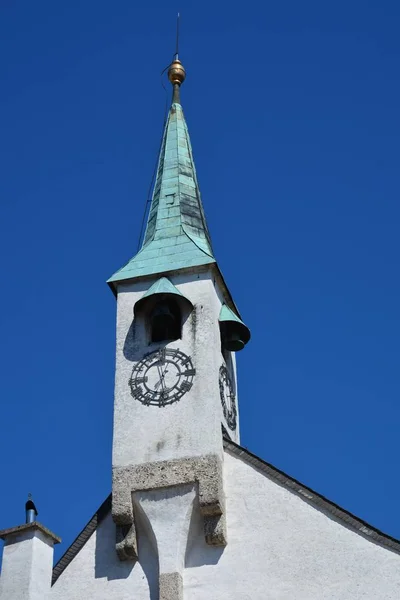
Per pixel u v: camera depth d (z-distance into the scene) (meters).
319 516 38.59
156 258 45.56
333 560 37.56
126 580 39.12
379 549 37.38
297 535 38.44
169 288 43.47
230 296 46.38
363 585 36.84
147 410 41.53
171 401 41.50
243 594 37.69
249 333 45.34
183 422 40.91
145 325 43.72
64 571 39.84
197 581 38.38
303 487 39.41
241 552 38.59
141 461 40.41
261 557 38.31
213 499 39.03
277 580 37.66
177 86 55.25
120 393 42.28
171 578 38.16
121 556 39.47
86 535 40.59
